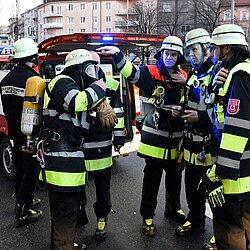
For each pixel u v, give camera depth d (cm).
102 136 375
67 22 8538
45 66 608
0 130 575
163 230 416
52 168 308
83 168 315
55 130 308
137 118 574
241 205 285
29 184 420
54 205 315
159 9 3778
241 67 273
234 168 266
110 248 381
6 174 590
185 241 394
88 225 430
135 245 387
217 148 310
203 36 351
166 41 375
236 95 266
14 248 385
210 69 349
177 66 387
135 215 456
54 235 319
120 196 515
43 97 321
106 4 7925
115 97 392
